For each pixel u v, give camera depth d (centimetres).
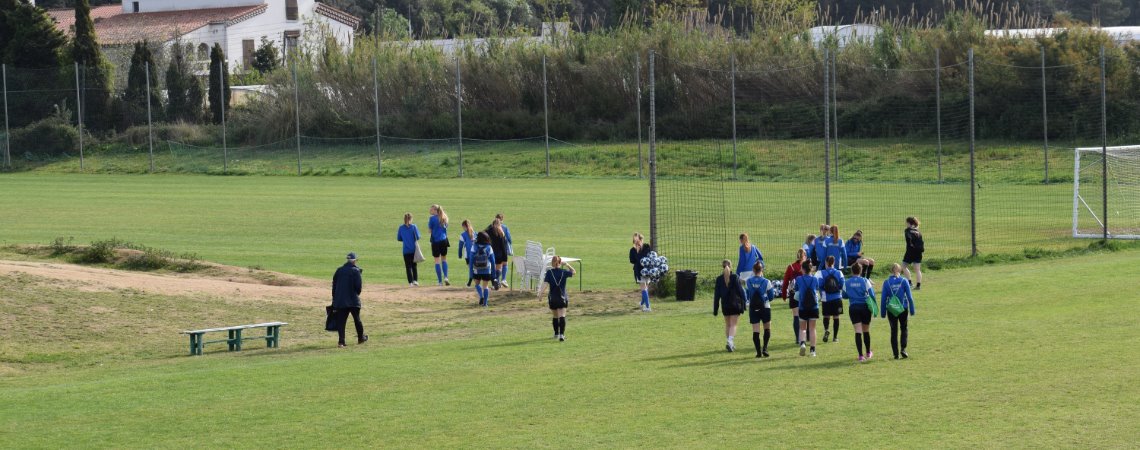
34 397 2158
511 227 5234
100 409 2050
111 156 9219
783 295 2603
